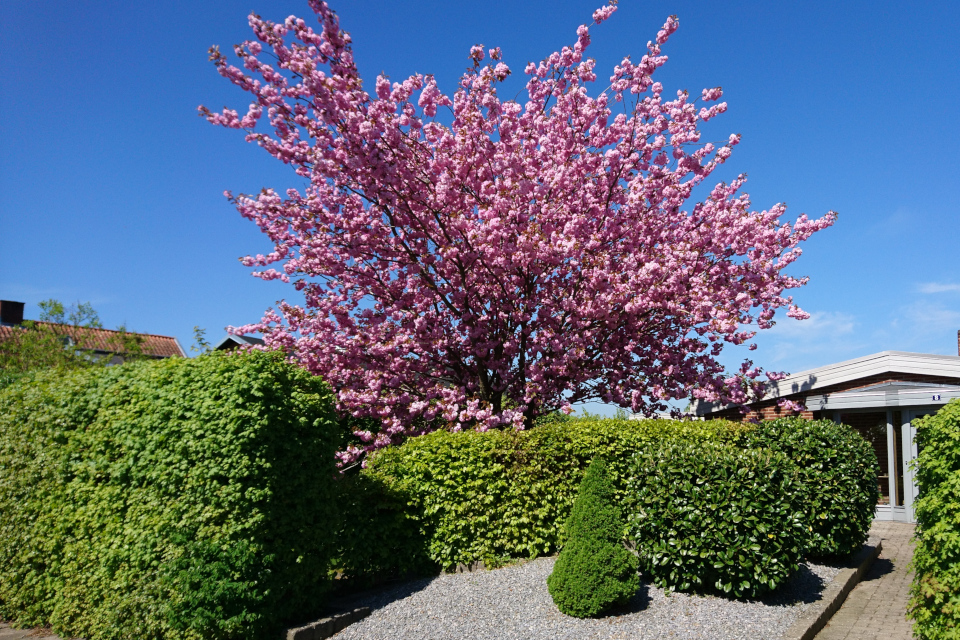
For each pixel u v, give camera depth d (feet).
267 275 34.86
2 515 22.99
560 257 31.32
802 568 24.50
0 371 52.85
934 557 16.35
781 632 17.75
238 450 17.57
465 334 35.29
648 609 19.26
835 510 25.76
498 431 26.48
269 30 24.56
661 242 35.27
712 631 17.61
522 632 17.75
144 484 18.75
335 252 34.12
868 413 43.27
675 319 37.70
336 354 35.04
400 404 34.58
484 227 30.60
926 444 18.10
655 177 32.22
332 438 20.51
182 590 16.87
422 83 28.73
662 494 20.76
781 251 38.63
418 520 24.31
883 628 19.63
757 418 40.91
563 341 33.65
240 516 17.60
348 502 22.47
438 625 18.48
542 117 33.35
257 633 17.22
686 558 20.31
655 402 38.60
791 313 36.99
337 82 26.45
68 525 20.35
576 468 26.09
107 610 18.35
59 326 59.93
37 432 22.57
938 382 40.50
